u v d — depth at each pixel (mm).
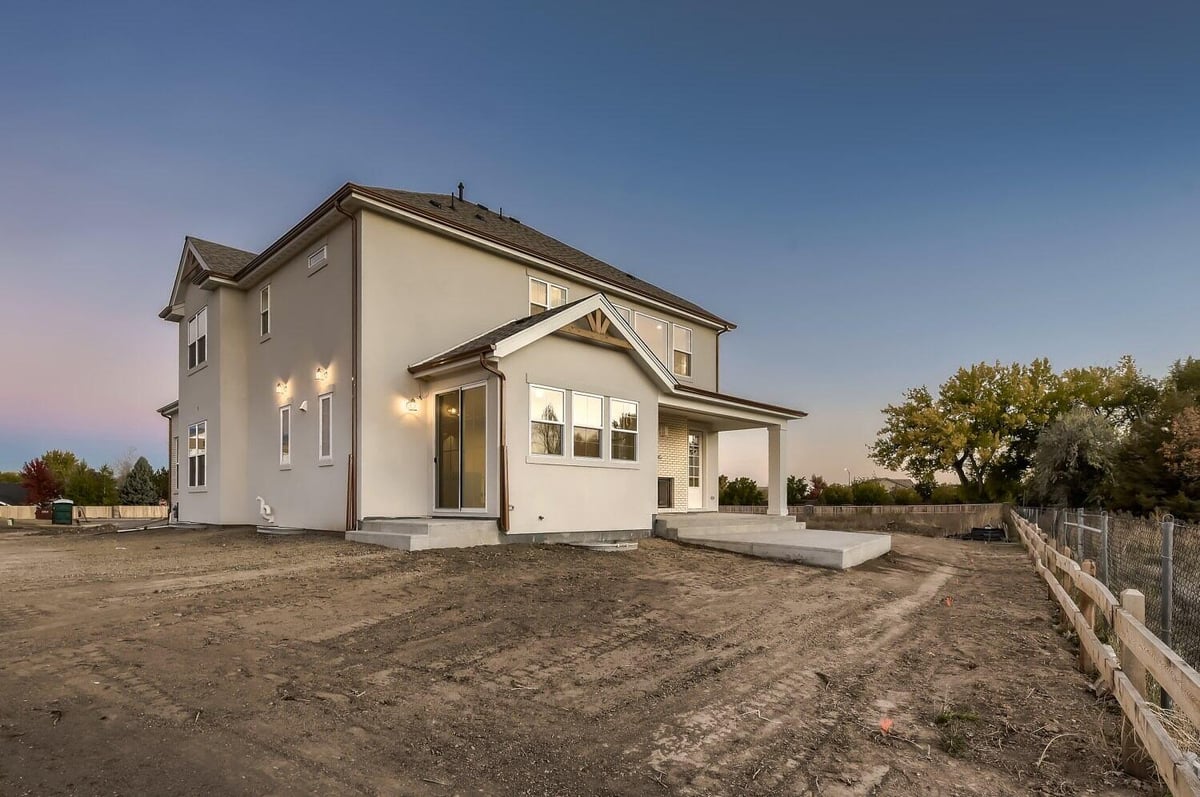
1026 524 19078
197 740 3641
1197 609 5930
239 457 16656
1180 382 34125
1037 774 3689
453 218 15062
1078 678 5645
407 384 12977
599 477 13023
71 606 6555
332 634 5840
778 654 6082
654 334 20000
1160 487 26000
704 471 20422
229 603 6762
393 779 3314
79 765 3275
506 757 3652
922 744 4102
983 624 8031
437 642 5777
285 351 15070
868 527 29250
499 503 11195
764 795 3338
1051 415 40062
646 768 3602
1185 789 2562
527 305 15734
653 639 6293
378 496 12297
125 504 40438
